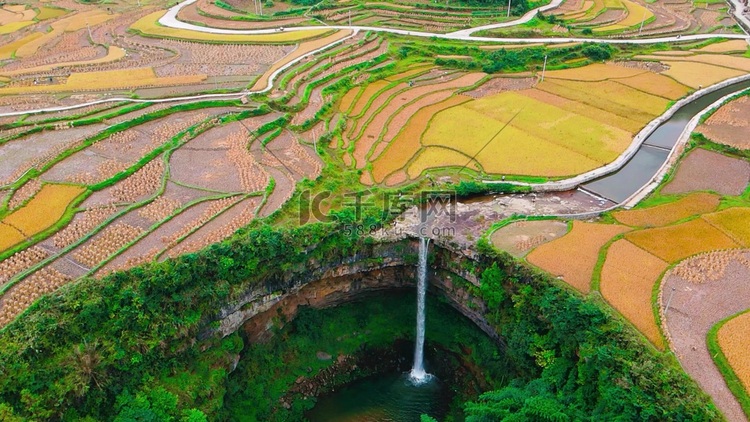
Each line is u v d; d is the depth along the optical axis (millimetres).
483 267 40219
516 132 60125
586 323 32719
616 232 42312
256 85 66438
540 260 38656
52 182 46406
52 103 61344
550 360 34188
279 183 47688
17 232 40188
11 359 28484
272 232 38594
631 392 28891
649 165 55062
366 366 44812
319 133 57312
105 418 31141
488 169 52688
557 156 55344
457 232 42719
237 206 44281
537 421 30016
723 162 54781
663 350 31422
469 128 60719
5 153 50719
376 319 46281
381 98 67312
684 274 37438
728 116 63844
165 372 34188
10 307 33781
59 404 28984
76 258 38125
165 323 33719
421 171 52250
